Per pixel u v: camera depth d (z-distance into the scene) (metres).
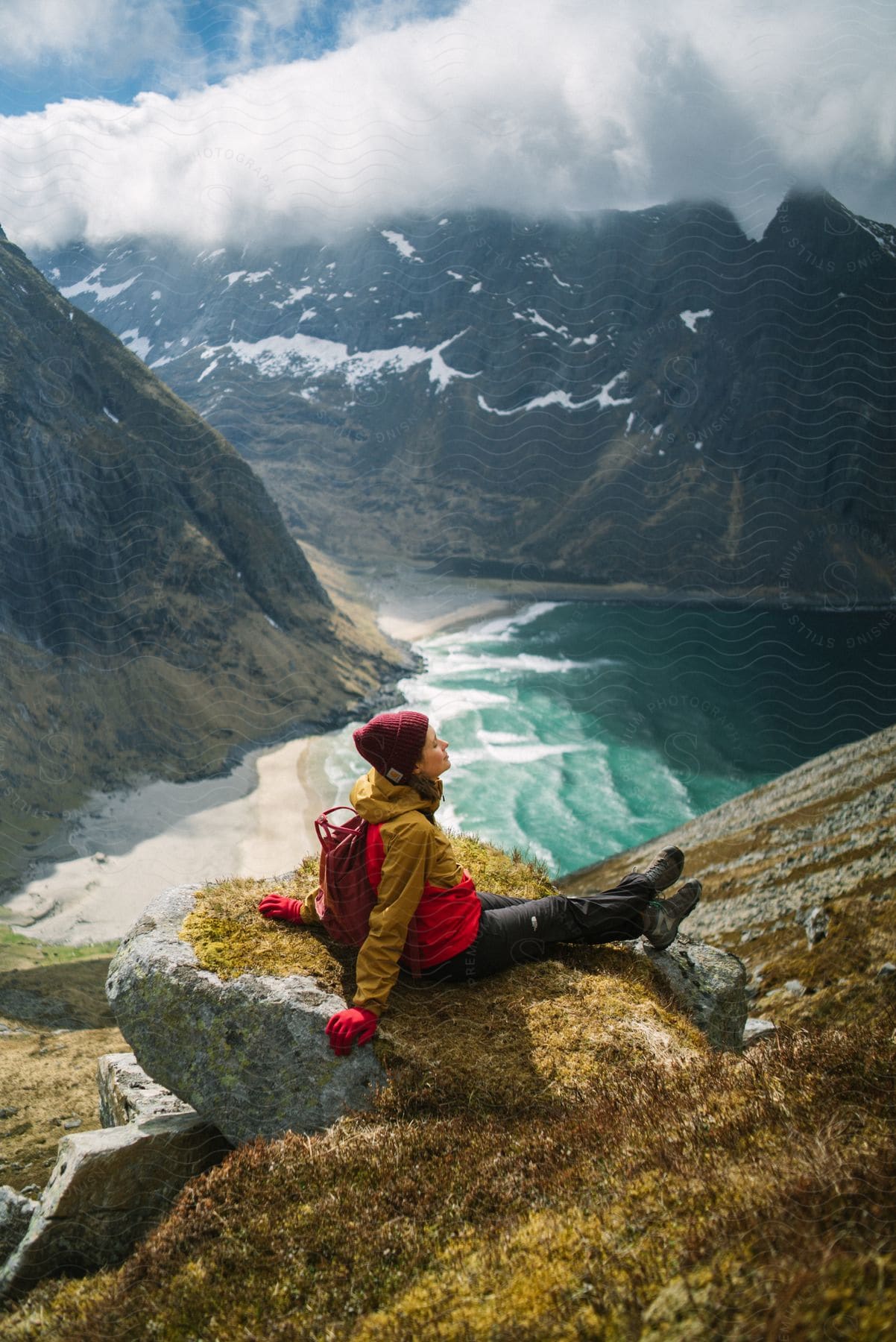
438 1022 4.82
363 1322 2.71
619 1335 2.09
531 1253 2.68
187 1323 3.09
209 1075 4.81
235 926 5.39
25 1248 4.46
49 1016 48.00
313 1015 4.71
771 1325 1.74
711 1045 5.71
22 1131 16.17
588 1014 4.93
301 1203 3.58
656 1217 2.59
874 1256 1.84
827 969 27.19
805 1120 2.98
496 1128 3.97
